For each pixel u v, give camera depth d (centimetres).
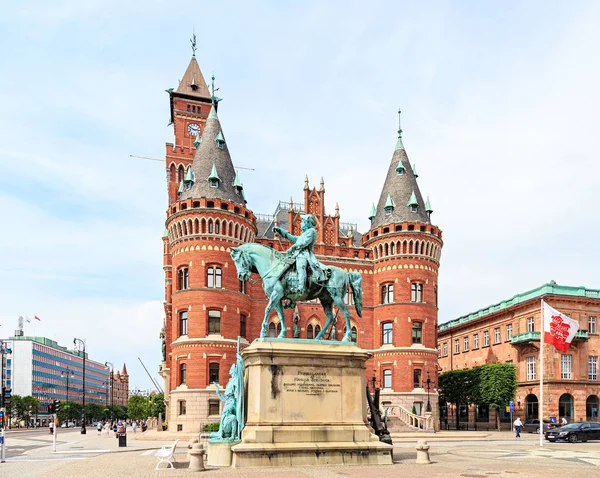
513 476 1969
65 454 3619
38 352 18250
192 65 9050
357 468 2002
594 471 2172
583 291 7444
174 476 1855
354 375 2209
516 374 7306
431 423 6003
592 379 7256
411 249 6869
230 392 2178
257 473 1850
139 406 13875
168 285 7275
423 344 6700
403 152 7431
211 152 6475
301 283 2216
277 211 7819
